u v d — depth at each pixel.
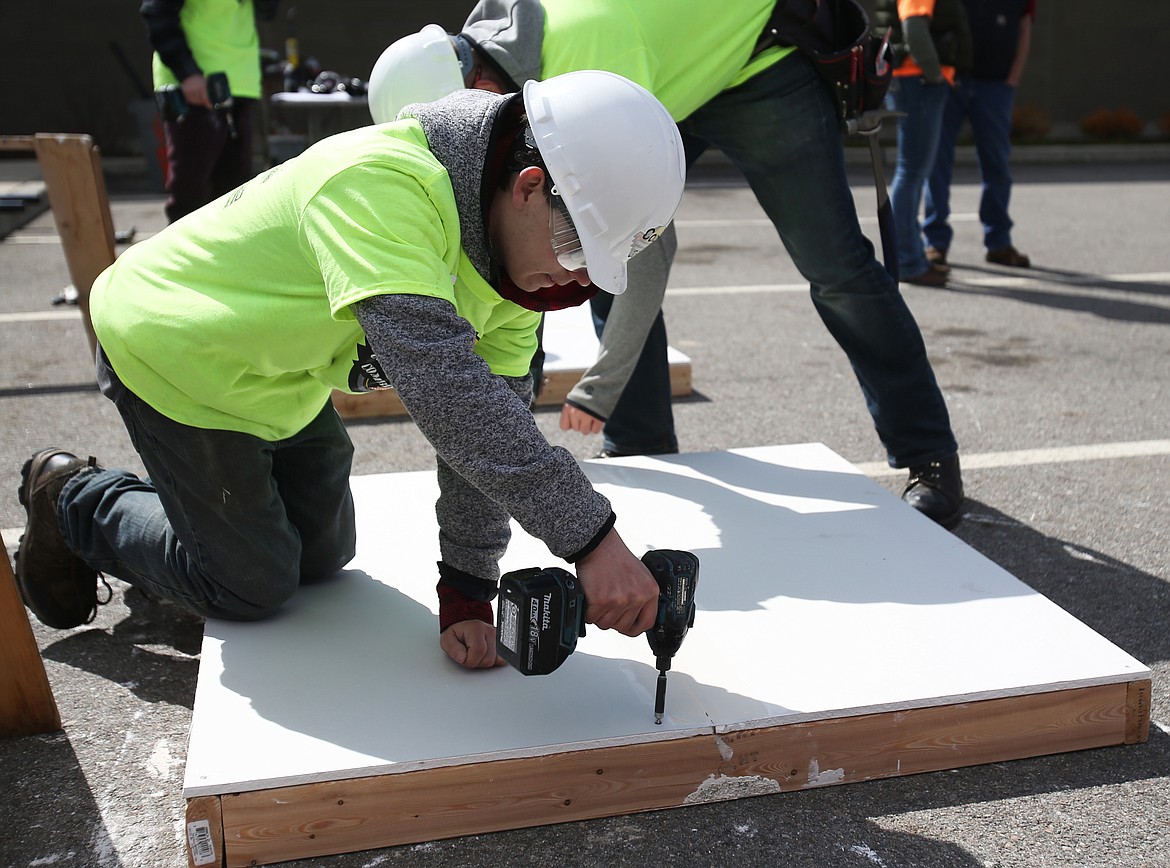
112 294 1.87
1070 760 1.98
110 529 2.14
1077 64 15.36
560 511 1.54
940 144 6.19
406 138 1.60
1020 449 3.66
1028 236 7.79
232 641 2.07
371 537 2.54
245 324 1.72
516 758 1.74
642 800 1.82
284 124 11.77
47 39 11.95
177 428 1.87
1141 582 2.73
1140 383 4.38
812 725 1.85
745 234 7.87
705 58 2.56
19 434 3.69
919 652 2.05
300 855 1.70
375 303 1.48
